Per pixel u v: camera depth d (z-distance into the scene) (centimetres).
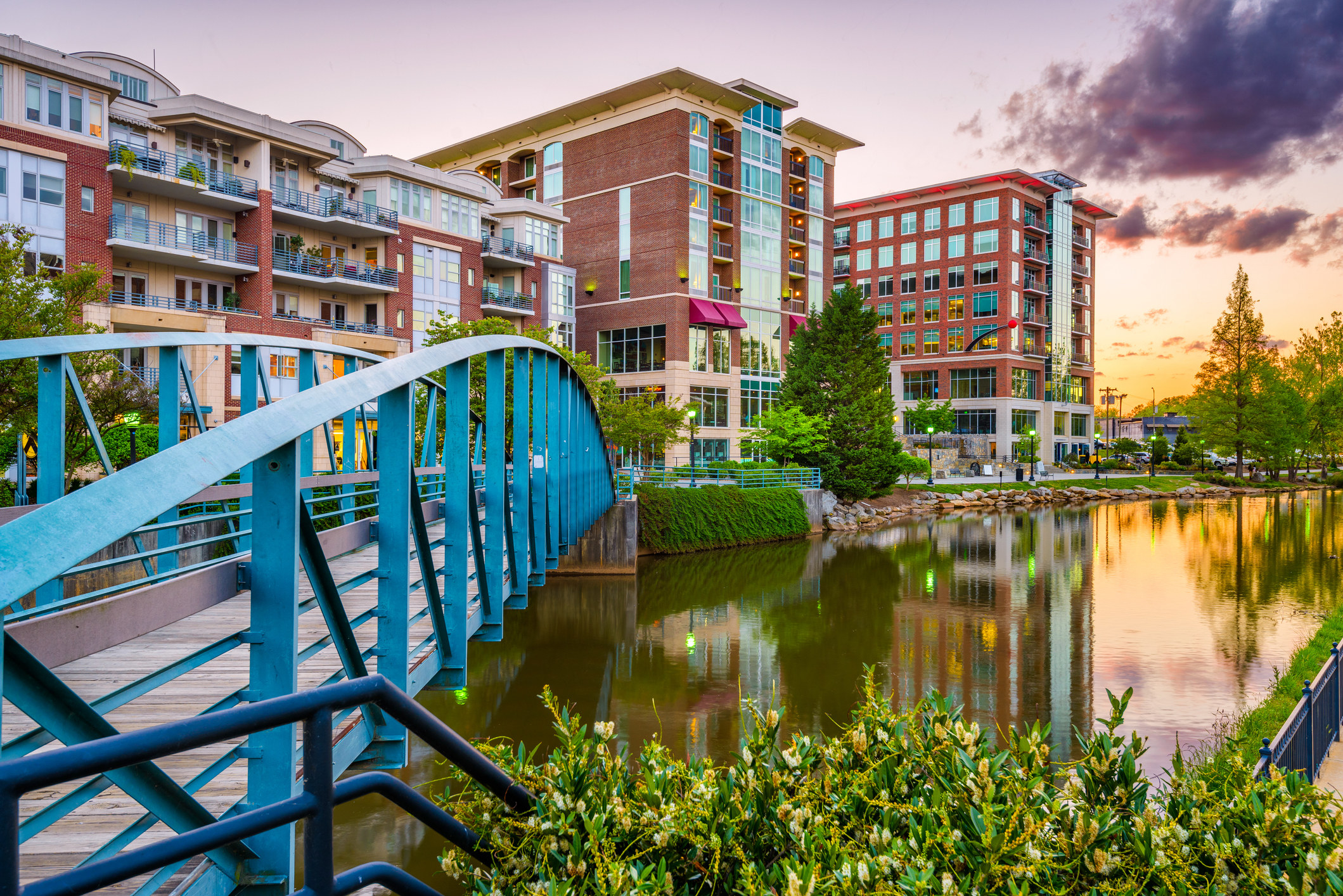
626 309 5866
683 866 347
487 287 5247
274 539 306
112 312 3266
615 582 3378
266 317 3875
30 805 396
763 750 397
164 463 216
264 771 311
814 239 6812
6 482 1672
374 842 1192
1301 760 983
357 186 4628
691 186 5788
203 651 305
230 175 3856
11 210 3109
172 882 290
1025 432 8106
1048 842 335
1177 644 2439
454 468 702
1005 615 2855
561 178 6256
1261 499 7706
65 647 301
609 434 4356
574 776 353
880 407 5619
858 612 2883
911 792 391
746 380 6166
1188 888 331
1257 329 8719
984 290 8400
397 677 483
